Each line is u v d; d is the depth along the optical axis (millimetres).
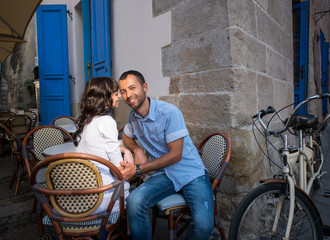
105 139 1462
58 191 1300
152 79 2955
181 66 2500
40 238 2070
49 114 5465
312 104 5270
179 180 1615
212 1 2145
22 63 14734
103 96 1548
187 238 1458
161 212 1609
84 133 1498
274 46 2824
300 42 4383
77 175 1317
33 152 2721
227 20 2035
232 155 2094
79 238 1374
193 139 2389
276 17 2885
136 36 3234
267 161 2561
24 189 3240
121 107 3588
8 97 17047
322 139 5820
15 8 3551
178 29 2518
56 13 5387
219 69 2121
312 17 5547
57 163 1281
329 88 9000
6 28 4309
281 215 1654
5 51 6383
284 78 3182
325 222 2221
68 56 5793
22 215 2512
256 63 2355
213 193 1688
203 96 2271
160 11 2758
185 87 2463
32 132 2611
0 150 5176
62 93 5488
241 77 2076
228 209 2150
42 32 5348
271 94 2734
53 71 5434
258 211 1820
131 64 3389
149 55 2992
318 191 2912
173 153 1562
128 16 3391
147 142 1797
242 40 2096
